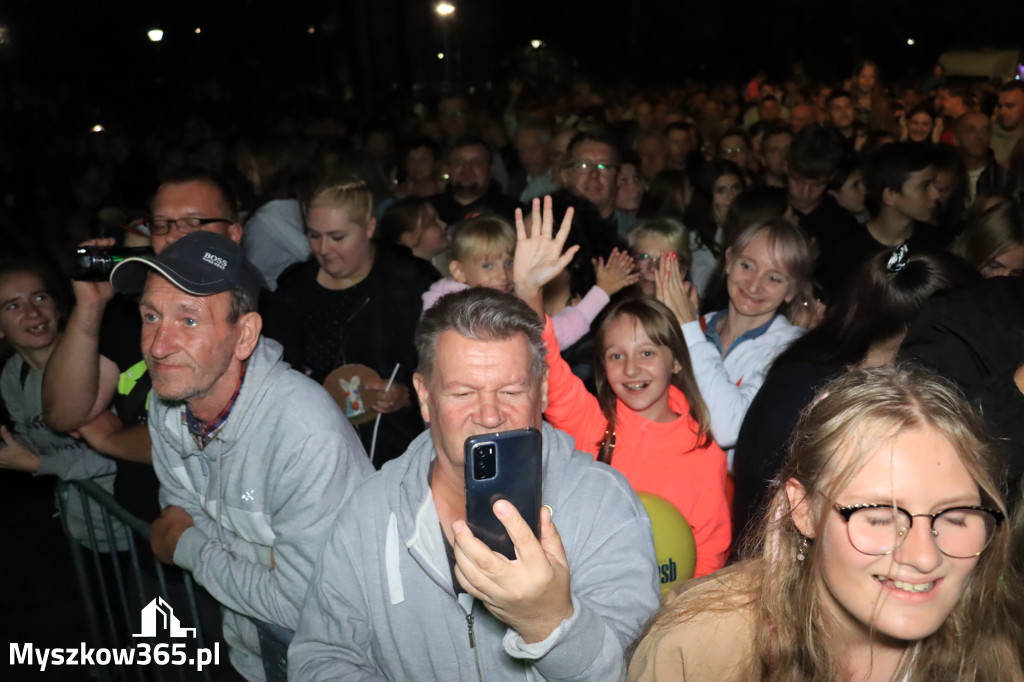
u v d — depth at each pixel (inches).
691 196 228.1
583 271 141.2
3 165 329.4
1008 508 70.3
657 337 107.0
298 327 146.9
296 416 86.0
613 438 109.9
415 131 451.2
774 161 275.6
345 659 75.0
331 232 142.5
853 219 199.5
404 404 144.6
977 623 58.9
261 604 87.8
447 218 261.3
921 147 178.9
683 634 64.4
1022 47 549.6
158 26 557.3
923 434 54.1
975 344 84.2
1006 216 129.1
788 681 60.9
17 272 128.6
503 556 60.1
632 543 72.9
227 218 134.9
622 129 354.6
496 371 68.8
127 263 85.8
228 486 90.0
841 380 59.1
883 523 54.0
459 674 73.9
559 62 816.9
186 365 84.7
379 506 75.0
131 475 124.7
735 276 136.9
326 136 384.5
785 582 61.6
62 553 200.2
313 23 727.1
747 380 132.5
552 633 61.1
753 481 100.8
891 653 60.5
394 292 147.7
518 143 308.7
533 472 61.2
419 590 73.5
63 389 116.9
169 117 534.6
